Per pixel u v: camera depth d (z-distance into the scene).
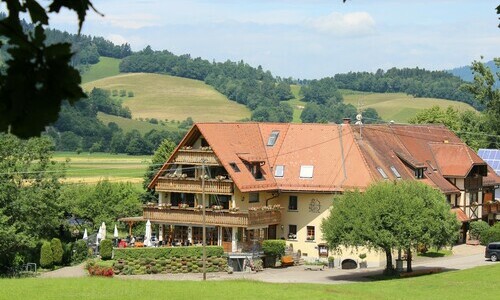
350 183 76.12
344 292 48.22
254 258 72.88
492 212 96.50
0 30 5.36
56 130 160.12
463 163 90.25
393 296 47.16
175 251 70.56
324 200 76.62
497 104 125.75
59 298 42.12
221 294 44.72
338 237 64.00
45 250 72.88
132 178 125.75
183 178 75.69
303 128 82.56
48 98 5.35
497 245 75.88
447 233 63.84
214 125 77.88
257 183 75.50
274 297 44.34
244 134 80.38
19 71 5.29
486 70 126.06
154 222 77.19
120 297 42.78
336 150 79.44
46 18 5.59
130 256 69.12
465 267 70.88
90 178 124.12
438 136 95.75
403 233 62.53
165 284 48.31
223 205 75.38
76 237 90.75
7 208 69.69
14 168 71.56
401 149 86.31
